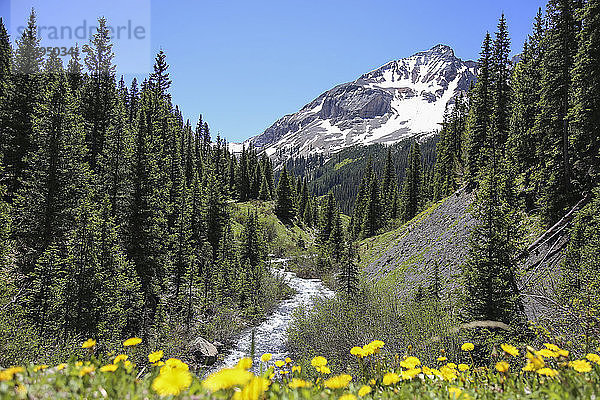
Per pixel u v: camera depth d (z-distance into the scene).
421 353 9.54
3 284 15.15
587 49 15.54
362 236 66.94
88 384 1.73
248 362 1.53
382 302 17.95
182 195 29.45
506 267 10.70
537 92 21.92
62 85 23.98
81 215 15.62
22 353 10.53
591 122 15.48
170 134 43.47
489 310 10.09
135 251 21.30
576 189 16.36
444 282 19.55
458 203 28.08
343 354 13.82
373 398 2.05
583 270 9.38
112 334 14.41
